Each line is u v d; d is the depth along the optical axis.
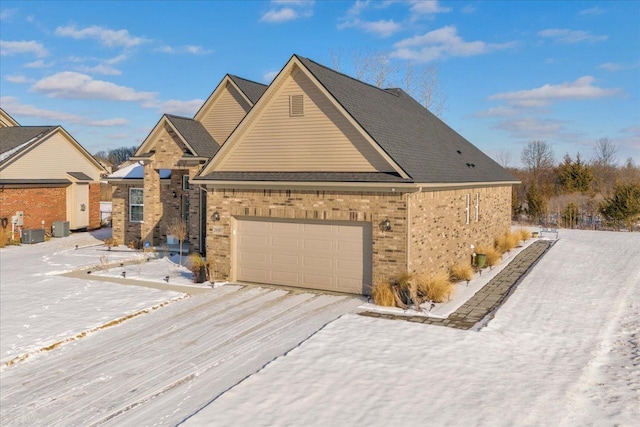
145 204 25.94
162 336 12.45
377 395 8.55
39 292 16.75
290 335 12.05
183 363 10.63
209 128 25.48
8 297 16.12
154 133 24.55
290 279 17.17
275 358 10.37
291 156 17.03
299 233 16.94
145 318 13.98
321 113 16.47
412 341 11.31
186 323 13.42
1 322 13.58
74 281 18.41
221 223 18.11
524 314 14.03
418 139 19.44
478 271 20.25
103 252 25.39
